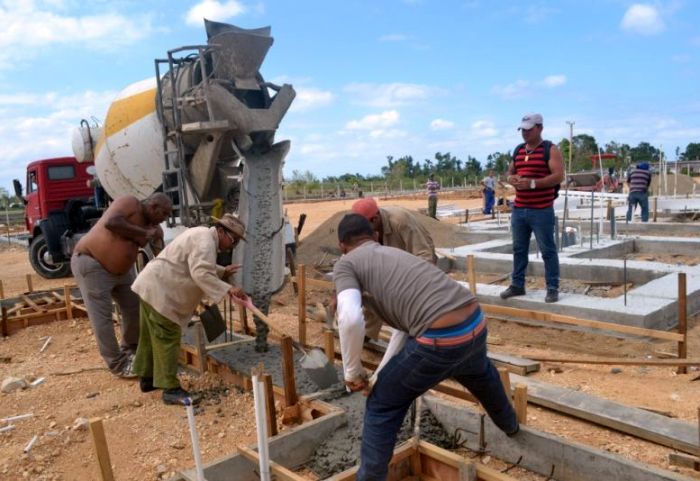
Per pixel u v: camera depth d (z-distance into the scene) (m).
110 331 5.59
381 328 5.85
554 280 6.62
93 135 8.76
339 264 3.19
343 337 2.99
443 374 3.03
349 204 35.41
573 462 3.46
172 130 6.59
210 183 6.62
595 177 26.33
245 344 5.93
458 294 3.03
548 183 6.34
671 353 5.41
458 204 31.36
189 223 6.61
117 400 5.12
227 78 6.06
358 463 3.71
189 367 5.78
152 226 5.72
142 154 7.07
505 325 6.75
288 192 48.25
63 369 6.10
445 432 4.11
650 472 3.14
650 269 7.91
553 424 4.23
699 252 10.20
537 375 5.22
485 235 12.46
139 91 7.11
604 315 6.14
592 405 4.27
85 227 12.52
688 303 6.70
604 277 8.30
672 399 4.55
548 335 6.34
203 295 4.95
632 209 14.75
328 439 3.98
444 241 12.68
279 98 5.98
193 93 6.10
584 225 13.20
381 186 53.59
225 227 4.68
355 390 3.15
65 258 12.71
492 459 3.84
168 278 4.69
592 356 5.70
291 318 7.57
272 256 5.70
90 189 12.71
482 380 3.33
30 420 4.82
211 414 4.74
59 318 8.16
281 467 3.37
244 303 4.60
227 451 4.12
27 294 8.95
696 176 41.25
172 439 4.34
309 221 24.02
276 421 4.29
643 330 5.27
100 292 5.52
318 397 4.42
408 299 2.99
